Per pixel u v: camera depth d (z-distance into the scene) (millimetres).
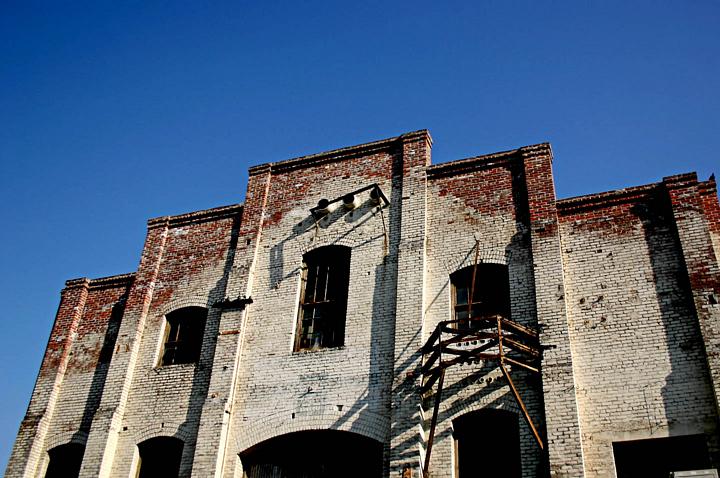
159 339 17031
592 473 11820
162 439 15414
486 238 15023
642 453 11945
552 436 12133
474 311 14391
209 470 14148
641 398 12266
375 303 15133
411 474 12625
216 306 16688
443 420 13133
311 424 14102
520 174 15578
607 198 14570
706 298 12594
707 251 13062
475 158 16188
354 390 14188
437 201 16031
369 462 13688
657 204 14148
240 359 15609
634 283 13461
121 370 16578
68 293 18750
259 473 14344
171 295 17594
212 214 18516
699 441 11727
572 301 13688
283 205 17750
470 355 12508
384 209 16406
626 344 12875
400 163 17000
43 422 16641
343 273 16188
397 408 13391
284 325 15727
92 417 16406
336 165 17797
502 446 12758
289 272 16516
